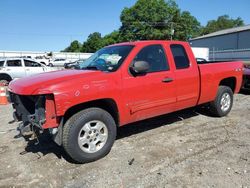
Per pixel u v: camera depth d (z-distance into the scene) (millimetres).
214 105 6441
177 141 5102
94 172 3998
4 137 5652
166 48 5281
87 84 4113
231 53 44000
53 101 3875
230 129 5746
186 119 6527
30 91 3936
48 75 4488
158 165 4145
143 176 3828
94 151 4309
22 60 16250
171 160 4297
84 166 4199
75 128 4066
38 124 4039
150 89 4891
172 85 5238
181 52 5570
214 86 6215
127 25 68625
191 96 5676
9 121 7055
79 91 4012
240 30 50281
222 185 3537
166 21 69125
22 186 3688
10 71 15789
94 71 4492
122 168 4086
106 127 4410
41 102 3988
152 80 4906
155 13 66812
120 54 4832
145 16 66500
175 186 3545
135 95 4707
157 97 5031
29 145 5121
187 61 5617
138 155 4527
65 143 4074
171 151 4645
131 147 4875
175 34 70312
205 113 7020
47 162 4371
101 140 4391
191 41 64125
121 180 3744
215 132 5566
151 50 5047
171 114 6953
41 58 47781
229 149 4668
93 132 4281
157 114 5188
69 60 47594
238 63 6957
